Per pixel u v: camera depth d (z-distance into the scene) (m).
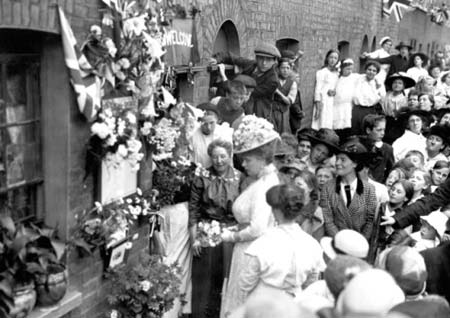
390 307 2.32
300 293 3.98
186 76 7.38
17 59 4.01
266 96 8.00
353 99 11.34
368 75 11.30
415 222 5.74
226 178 5.85
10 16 3.58
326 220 5.87
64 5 4.02
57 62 4.14
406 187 6.58
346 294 2.31
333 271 3.17
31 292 3.89
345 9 15.62
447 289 4.18
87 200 4.46
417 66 14.59
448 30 29.97
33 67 4.14
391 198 6.52
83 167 4.37
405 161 7.23
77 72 4.05
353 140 6.06
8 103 3.98
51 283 4.00
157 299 4.90
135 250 5.18
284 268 4.21
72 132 4.23
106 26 4.43
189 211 5.78
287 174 5.77
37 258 3.97
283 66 8.75
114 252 4.71
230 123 6.82
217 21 8.19
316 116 11.62
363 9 17.66
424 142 8.97
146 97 4.90
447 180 5.55
